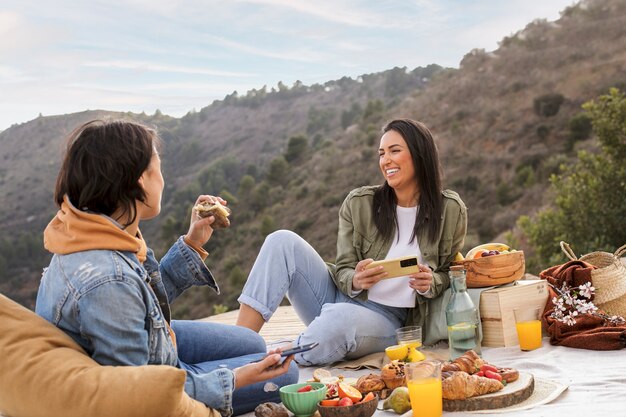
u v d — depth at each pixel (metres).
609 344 3.03
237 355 2.57
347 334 3.08
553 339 3.24
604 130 12.23
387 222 3.32
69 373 1.80
